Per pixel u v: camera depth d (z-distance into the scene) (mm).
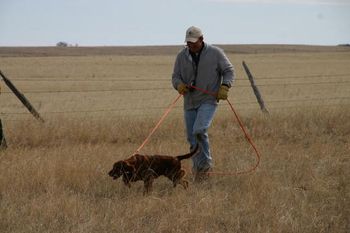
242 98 24594
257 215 7078
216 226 6750
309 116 13664
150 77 42344
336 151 11000
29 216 6945
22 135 11859
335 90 28578
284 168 9586
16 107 21578
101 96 26297
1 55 117500
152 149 10922
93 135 12188
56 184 8336
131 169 8180
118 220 6863
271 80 37125
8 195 7750
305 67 53938
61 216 7020
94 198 7891
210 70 8953
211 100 9070
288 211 7172
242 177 8992
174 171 8516
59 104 22219
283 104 20672
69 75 44344
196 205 7449
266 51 131625
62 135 12109
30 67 54594
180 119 13438
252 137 12711
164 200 7676
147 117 13812
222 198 7820
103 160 9711
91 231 6508
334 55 87812
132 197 8000
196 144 9016
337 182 8766
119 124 12766
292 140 12453
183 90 9031
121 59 76188
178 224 6715
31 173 8586
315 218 6902
